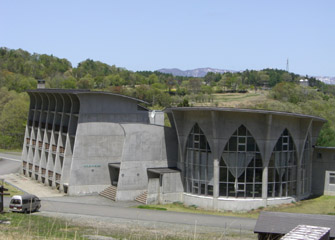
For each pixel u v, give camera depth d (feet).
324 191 196.03
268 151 167.02
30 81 581.53
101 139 193.06
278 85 595.88
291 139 176.35
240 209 166.30
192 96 646.74
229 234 122.72
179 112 178.70
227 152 167.32
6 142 353.92
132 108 200.64
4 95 427.74
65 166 195.62
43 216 138.31
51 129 220.64
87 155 190.60
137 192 182.19
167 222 138.92
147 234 112.98
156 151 186.60
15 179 229.25
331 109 410.93
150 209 163.73
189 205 174.91
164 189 175.83
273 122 168.04
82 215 145.59
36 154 230.89
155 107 493.77
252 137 167.02
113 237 104.53
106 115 194.08
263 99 593.01
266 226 97.09
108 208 162.30
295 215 103.19
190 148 176.65
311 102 445.37
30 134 247.29
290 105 428.97
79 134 189.16
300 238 61.46
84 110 189.98
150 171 182.29
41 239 76.69
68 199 179.83
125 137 180.55
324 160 196.03
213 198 167.84
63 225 121.90
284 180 175.52
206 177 171.01
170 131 189.57
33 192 194.70
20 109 359.87
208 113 168.04
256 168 168.04
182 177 180.14
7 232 84.89
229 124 166.09
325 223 97.40
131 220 139.74
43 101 233.14
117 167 185.98
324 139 282.56
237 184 167.22
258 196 168.86
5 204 159.63
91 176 191.11
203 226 134.51
